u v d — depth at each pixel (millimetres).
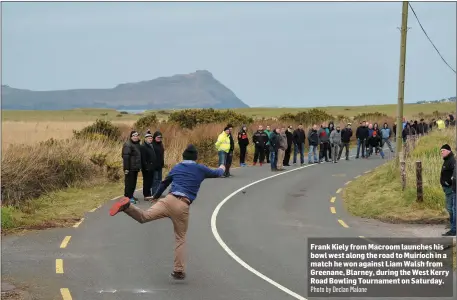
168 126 32031
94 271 9609
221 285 8922
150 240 12031
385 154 36062
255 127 36781
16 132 23500
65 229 12961
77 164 19266
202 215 15211
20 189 15453
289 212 15828
